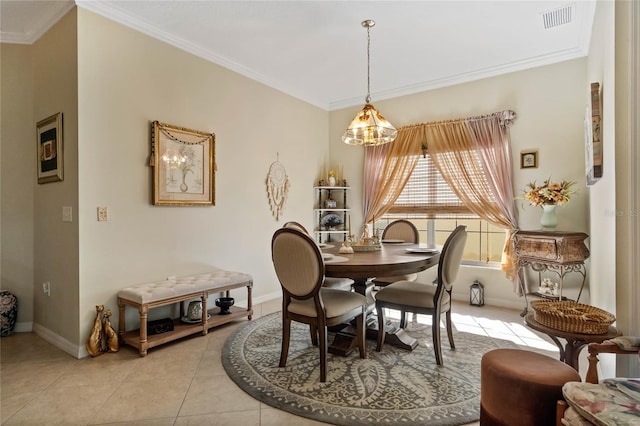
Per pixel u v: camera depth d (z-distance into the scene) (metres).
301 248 2.20
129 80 2.96
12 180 3.21
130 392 2.11
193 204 3.44
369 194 4.97
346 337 2.76
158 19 2.98
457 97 4.33
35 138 3.18
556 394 1.38
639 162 1.71
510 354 1.66
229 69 3.85
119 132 2.89
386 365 2.46
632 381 1.30
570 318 1.71
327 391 2.10
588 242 3.44
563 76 3.65
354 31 3.19
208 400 2.01
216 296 3.70
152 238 3.13
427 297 2.53
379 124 3.04
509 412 1.47
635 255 1.72
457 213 4.35
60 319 2.85
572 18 2.98
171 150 3.24
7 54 3.20
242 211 4.02
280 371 2.37
